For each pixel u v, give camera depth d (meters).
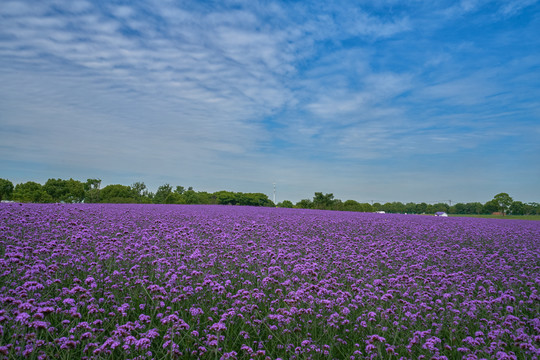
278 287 7.25
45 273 6.09
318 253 10.02
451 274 8.61
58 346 4.30
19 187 61.97
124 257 8.06
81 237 8.50
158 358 4.39
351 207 59.94
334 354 5.06
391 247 12.10
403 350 4.94
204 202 67.56
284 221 17.89
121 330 4.39
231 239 11.17
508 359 4.50
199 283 6.60
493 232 18.64
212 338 4.69
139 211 19.45
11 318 4.41
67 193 63.44
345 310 5.68
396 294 6.92
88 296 5.50
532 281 8.90
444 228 19.72
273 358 4.75
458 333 5.81
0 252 7.53
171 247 9.48
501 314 6.56
